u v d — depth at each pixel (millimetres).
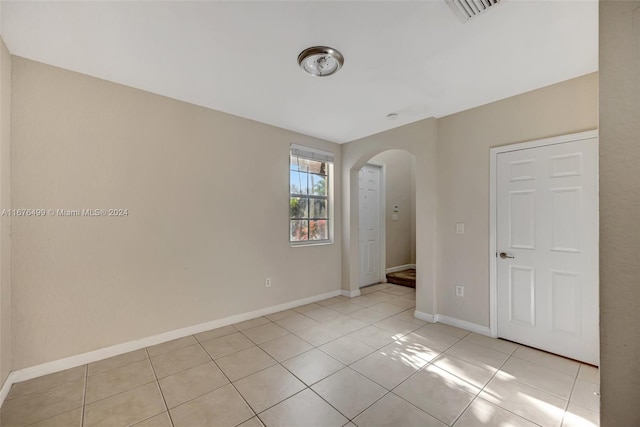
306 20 1674
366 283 4891
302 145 3809
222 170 3053
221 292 3035
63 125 2180
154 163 2611
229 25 1715
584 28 1733
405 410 1732
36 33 1774
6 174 1897
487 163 2830
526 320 2582
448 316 3105
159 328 2623
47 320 2107
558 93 2420
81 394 1877
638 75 551
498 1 1519
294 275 3701
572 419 1652
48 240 2115
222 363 2270
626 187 558
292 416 1686
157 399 1835
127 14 1613
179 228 2752
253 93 2623
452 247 3076
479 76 2314
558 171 2416
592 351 2246
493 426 1602
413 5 1558
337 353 2436
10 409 1732
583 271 2299
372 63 2123
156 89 2547
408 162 5910
